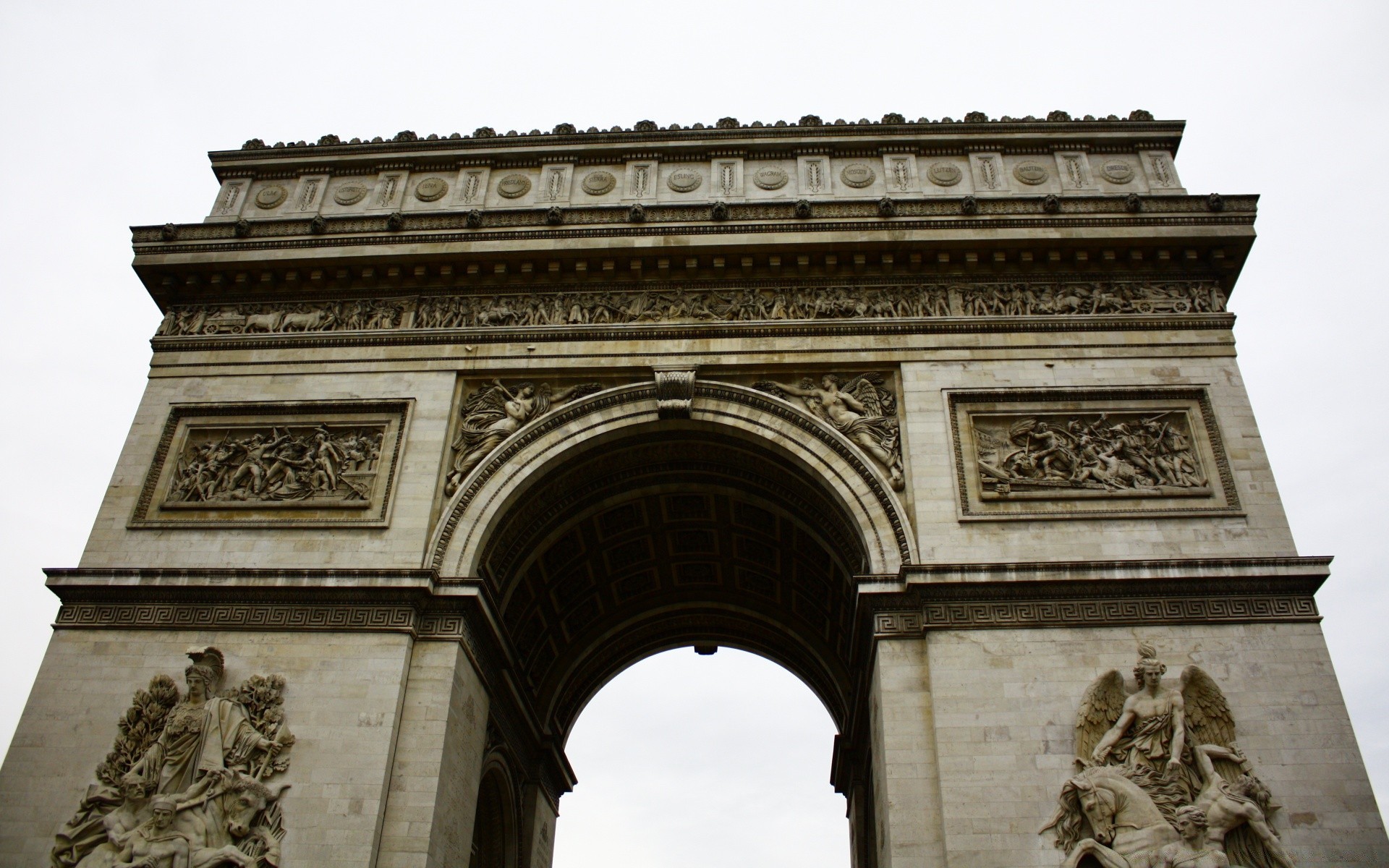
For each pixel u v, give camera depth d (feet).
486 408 132.77
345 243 142.51
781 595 163.53
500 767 141.49
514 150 155.33
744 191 149.69
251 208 153.99
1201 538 115.65
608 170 154.20
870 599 114.01
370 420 131.54
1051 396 127.54
